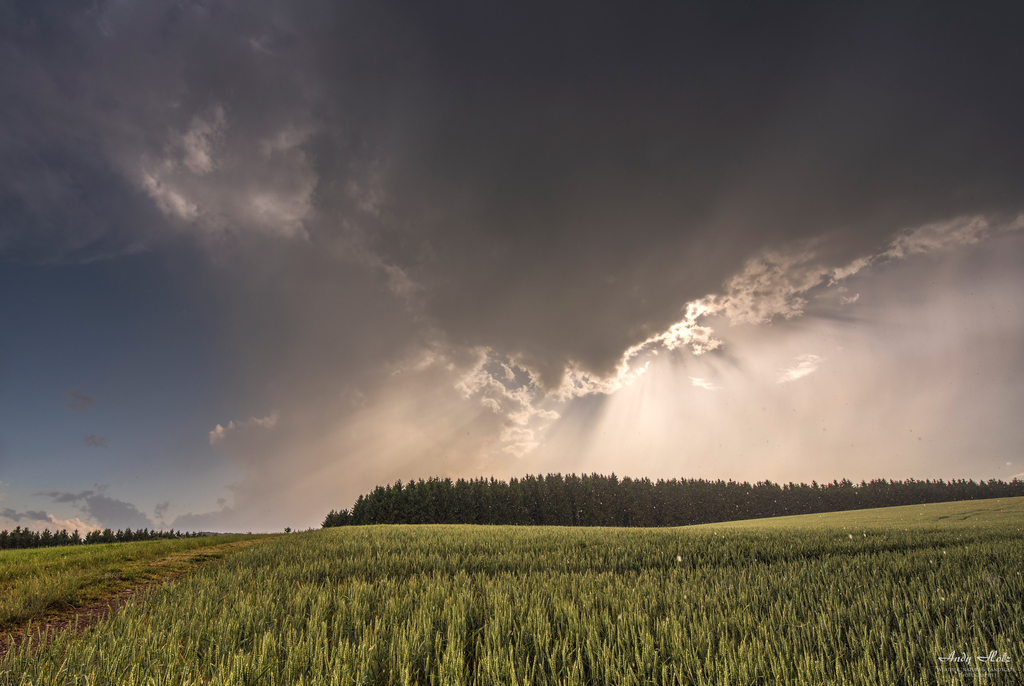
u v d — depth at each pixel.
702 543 20.30
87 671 5.58
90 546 19.67
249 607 8.13
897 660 6.09
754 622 7.73
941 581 10.70
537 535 25.69
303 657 5.94
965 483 131.62
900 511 54.59
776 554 16.81
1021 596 9.03
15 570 11.84
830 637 6.73
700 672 5.55
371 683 5.52
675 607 8.63
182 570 14.17
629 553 17.19
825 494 123.75
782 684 5.38
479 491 111.25
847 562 14.10
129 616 8.17
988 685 5.26
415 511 98.81
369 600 9.46
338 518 117.06
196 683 5.29
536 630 7.09
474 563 15.01
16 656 5.95
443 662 5.86
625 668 5.78
